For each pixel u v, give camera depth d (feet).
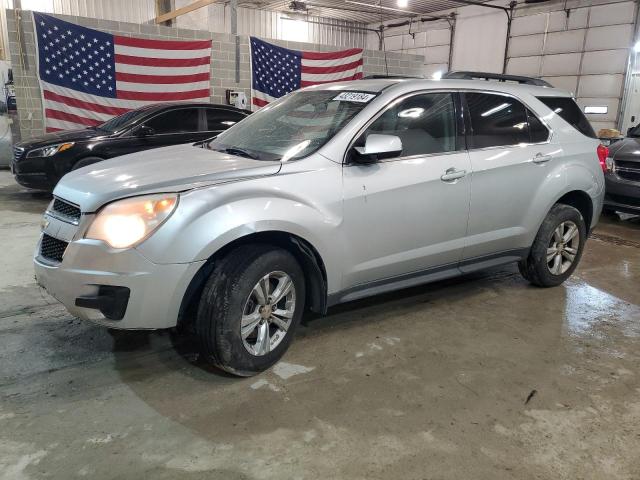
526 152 12.79
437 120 11.48
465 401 8.91
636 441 8.00
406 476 7.07
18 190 27.17
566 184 13.50
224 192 8.63
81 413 8.25
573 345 11.19
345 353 10.47
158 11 39.96
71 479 6.82
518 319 12.44
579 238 14.56
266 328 9.48
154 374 9.48
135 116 24.64
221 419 8.19
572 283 15.25
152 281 8.18
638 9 46.52
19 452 7.30
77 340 10.71
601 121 50.65
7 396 8.66
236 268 8.82
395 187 10.47
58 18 29.86
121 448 7.45
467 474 7.15
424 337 11.30
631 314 13.05
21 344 10.48
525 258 13.70
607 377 9.89
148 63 32.65
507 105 12.80
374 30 75.10
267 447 7.56
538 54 55.01
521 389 9.36
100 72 31.32
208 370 9.66
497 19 58.39
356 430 8.02
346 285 10.38
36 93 30.17
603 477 7.20
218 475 6.98
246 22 65.87
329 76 40.81
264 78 37.73
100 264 8.16
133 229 8.16
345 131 10.19
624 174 22.57
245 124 12.49
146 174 9.14
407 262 11.14
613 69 49.06
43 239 9.36
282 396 8.87
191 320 9.37
